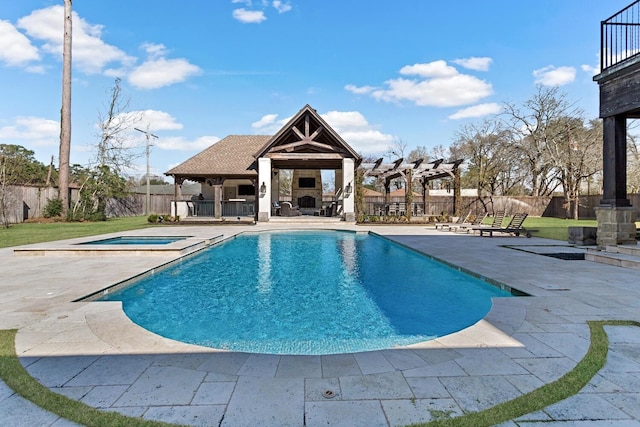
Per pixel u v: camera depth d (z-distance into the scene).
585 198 28.14
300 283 7.36
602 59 8.73
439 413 2.27
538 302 4.81
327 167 25.88
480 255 9.19
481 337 3.58
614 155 8.59
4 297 5.13
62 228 18.08
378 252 11.44
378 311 5.52
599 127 27.77
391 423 2.17
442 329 4.76
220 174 22.27
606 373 2.79
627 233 8.57
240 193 26.38
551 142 31.00
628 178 26.48
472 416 2.23
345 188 21.52
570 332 3.70
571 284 5.88
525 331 3.74
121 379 2.72
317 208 28.02
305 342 4.30
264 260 10.05
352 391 2.54
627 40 8.38
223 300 6.11
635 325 3.91
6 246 10.91
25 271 7.05
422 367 2.93
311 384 2.65
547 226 19.94
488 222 25.91
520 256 8.99
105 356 3.14
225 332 4.64
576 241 11.18
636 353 3.17
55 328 3.85
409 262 9.62
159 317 5.23
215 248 11.98
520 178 38.28
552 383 2.64
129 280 6.48
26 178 32.00
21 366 2.94
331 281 7.52
